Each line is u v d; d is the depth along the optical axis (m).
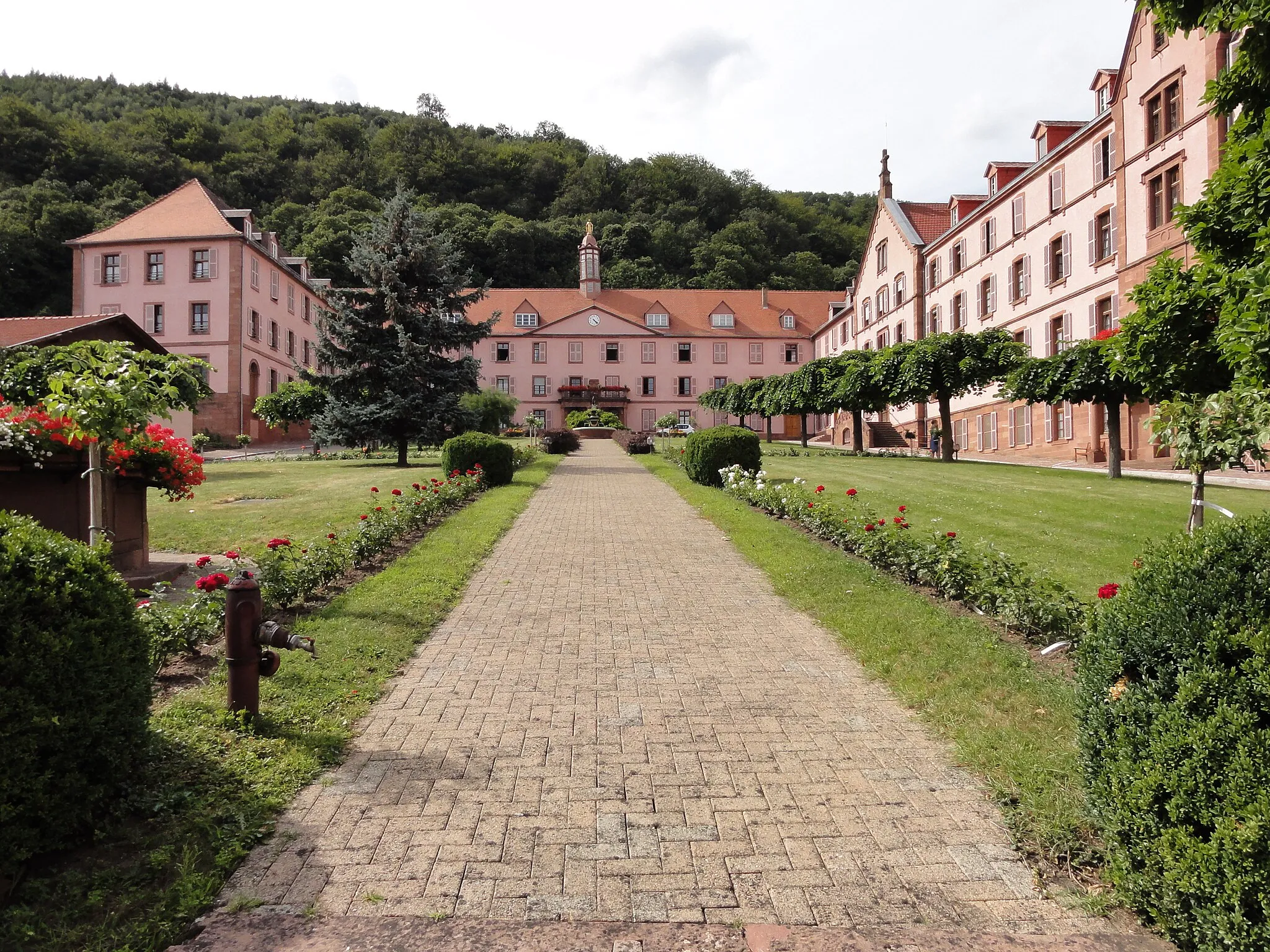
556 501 15.52
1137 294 7.93
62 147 64.50
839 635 6.36
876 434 44.72
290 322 50.12
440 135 107.06
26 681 2.74
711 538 11.20
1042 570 7.82
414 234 24.11
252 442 42.62
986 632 6.00
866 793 3.69
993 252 35.34
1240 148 5.78
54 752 2.89
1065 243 29.58
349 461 26.66
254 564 7.54
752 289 82.62
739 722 4.59
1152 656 2.75
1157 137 24.11
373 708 4.77
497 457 17.59
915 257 43.41
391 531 9.63
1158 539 10.34
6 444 6.80
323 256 69.06
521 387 68.81
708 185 108.44
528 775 3.88
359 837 3.27
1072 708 4.21
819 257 101.81
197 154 83.44
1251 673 2.44
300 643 4.31
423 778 3.84
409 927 2.69
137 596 7.35
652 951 2.57
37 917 2.65
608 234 97.56
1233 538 2.78
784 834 3.31
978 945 2.60
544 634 6.46
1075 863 3.04
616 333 69.62
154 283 41.72
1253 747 2.33
